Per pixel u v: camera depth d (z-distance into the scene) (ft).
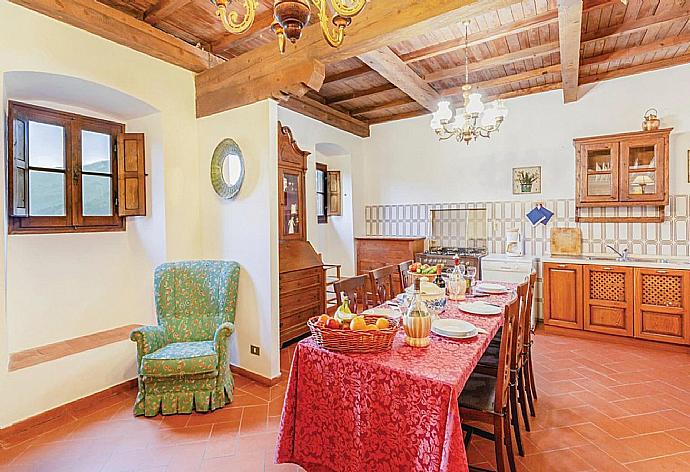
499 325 7.38
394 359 5.55
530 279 8.47
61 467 6.93
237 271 10.57
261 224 10.63
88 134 11.39
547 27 11.14
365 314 7.56
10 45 8.05
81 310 11.19
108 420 8.58
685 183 13.50
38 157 10.34
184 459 7.16
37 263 10.30
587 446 7.42
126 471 6.82
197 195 12.15
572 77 12.83
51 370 8.67
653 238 14.03
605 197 14.08
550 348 12.80
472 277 10.30
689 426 8.07
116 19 9.70
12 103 9.68
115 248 12.04
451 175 18.35
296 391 6.23
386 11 8.16
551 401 9.20
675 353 12.25
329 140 18.31
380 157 20.43
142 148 11.55
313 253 14.62
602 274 13.46
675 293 12.33
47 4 8.38
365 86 15.96
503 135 16.90
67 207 10.92
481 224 17.65
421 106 18.20
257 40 11.50
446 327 6.84
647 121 13.43
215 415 8.79
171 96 11.40
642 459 7.02
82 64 9.22
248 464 7.00
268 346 10.48
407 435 5.02
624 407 8.87
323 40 9.23
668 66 13.62
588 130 15.12
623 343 13.19
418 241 18.51
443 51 11.95
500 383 5.97
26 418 8.22
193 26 10.77
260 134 10.59
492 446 7.56
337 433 5.74
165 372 8.54
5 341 7.97
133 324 12.30
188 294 10.36
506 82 14.75
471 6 7.20
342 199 20.48
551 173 15.89
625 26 10.94
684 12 10.09
